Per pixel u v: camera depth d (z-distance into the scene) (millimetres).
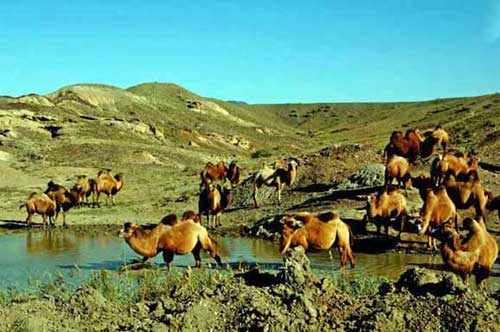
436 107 142500
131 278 14656
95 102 117188
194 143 96250
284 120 188000
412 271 10859
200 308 9836
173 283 12430
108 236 24109
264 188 31016
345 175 31516
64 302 11055
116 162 62781
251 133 126750
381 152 34781
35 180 48000
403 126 116312
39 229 26859
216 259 15148
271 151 89812
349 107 193000
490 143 43688
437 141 25141
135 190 41625
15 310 10438
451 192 19578
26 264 17562
